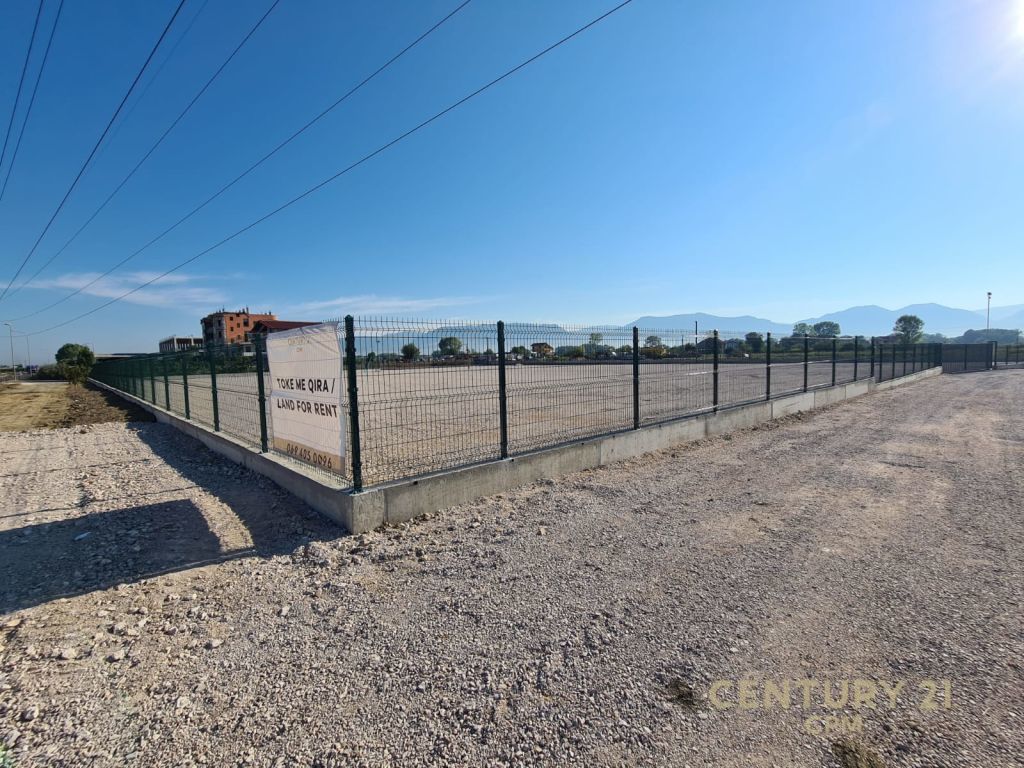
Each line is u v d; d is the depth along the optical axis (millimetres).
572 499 6430
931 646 3180
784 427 11977
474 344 6625
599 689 2824
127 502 6801
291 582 4297
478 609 3754
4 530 5777
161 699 2832
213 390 10438
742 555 4645
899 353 24516
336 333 5621
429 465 6793
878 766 2268
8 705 2787
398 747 2438
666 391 11164
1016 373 32781
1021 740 2404
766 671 2965
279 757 2389
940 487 6730
